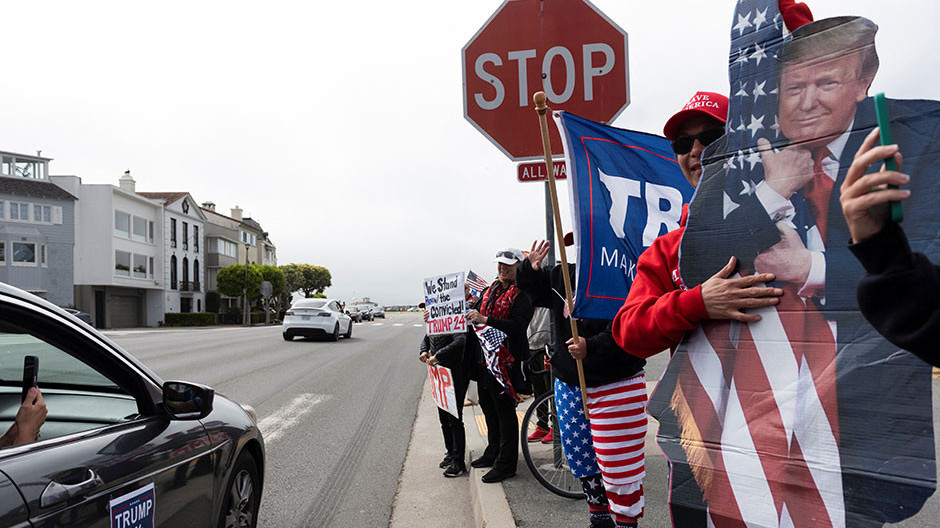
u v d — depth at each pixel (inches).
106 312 1716.3
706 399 59.1
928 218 45.3
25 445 67.5
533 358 198.8
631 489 102.2
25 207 1519.4
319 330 813.2
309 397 343.9
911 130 46.8
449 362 183.0
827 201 51.9
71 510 66.2
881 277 38.7
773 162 55.3
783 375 53.8
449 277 181.5
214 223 2454.5
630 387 103.7
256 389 371.2
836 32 51.4
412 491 174.7
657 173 116.6
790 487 52.8
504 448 160.4
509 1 170.9
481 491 151.3
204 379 405.1
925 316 37.0
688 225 61.2
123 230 1754.4
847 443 49.9
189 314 1909.4
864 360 49.4
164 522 85.8
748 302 55.2
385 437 245.8
